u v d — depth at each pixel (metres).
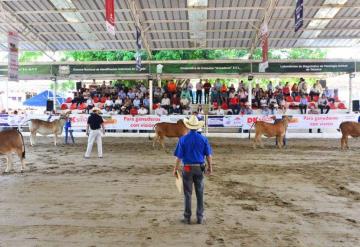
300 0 16.45
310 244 5.66
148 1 21.72
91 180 10.48
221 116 24.89
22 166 11.86
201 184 6.68
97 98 28.09
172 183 10.05
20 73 27.12
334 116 24.42
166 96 26.78
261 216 7.09
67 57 38.03
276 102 26.69
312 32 25.72
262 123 18.25
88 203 8.05
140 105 27.16
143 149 18.03
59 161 14.09
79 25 25.05
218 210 7.50
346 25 24.69
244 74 26.78
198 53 37.12
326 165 13.16
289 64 26.16
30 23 24.72
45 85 42.44
